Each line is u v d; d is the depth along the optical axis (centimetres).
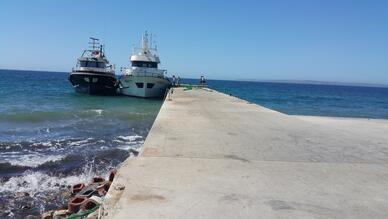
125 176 525
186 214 395
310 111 3966
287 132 984
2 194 935
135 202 426
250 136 901
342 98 7894
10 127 1862
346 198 460
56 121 2125
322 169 599
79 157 1292
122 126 2038
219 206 421
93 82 3834
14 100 3525
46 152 1356
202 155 675
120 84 4041
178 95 2634
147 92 3797
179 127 1012
